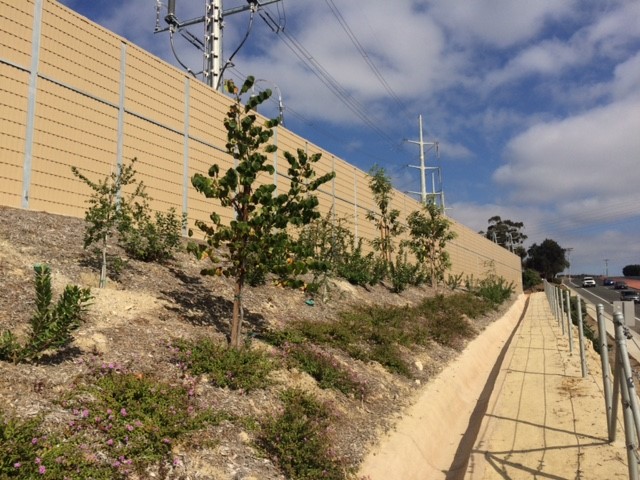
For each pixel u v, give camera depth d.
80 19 10.92
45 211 9.88
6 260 7.21
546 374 10.52
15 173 9.48
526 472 5.69
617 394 6.00
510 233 104.62
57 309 5.14
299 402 6.42
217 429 5.24
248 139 7.41
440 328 14.32
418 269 23.70
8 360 4.98
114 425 4.54
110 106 11.38
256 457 5.10
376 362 9.55
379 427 7.15
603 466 5.59
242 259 7.12
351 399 7.54
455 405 9.82
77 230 9.59
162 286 8.80
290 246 7.30
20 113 9.64
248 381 6.28
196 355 6.28
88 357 5.54
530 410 8.07
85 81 10.88
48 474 3.68
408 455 6.81
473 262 40.28
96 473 3.93
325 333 9.41
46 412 4.39
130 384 5.08
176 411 5.08
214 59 20.62
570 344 12.67
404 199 27.06
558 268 100.06
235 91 7.50
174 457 4.57
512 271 59.50
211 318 8.20
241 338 7.65
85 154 10.73
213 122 14.20
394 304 16.17
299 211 7.52
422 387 9.52
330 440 5.93
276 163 16.50
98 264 8.49
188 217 13.00
